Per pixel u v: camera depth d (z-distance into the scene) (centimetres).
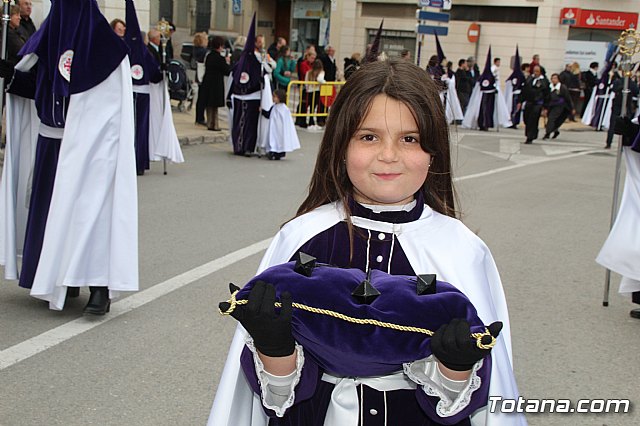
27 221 525
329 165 217
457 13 2923
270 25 3106
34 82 520
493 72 2277
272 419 212
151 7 2502
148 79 1068
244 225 829
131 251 511
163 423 393
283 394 191
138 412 403
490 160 1552
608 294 637
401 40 3003
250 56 1327
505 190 1185
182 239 756
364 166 205
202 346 492
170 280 623
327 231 215
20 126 534
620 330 571
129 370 450
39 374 439
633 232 571
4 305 546
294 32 3098
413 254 211
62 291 503
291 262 195
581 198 1147
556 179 1334
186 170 1173
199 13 2702
